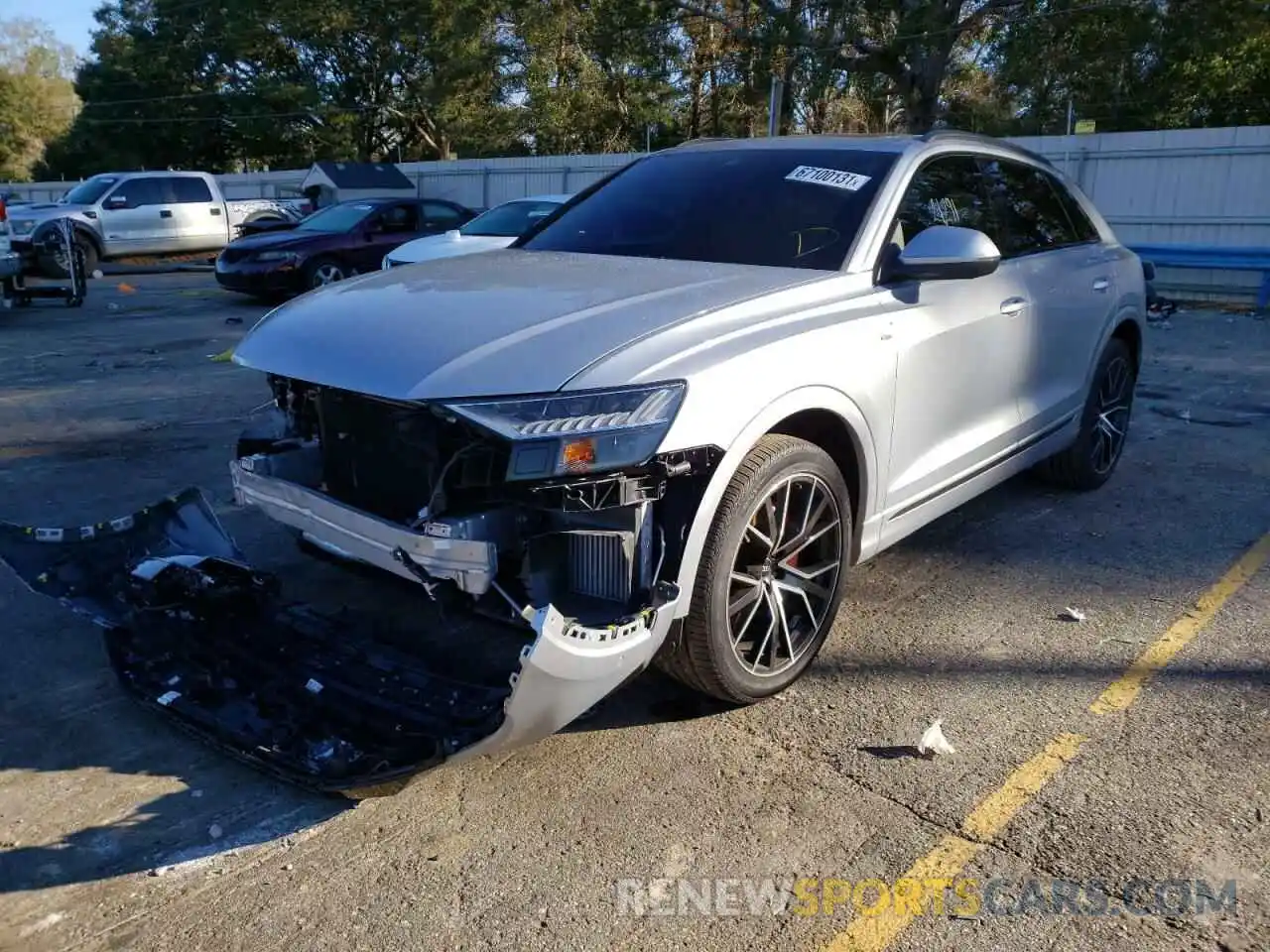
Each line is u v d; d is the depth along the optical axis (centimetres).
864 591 454
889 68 2328
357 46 4309
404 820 299
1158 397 845
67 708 357
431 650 368
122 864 281
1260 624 422
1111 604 441
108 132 4806
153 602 368
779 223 404
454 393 283
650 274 366
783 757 328
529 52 3278
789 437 332
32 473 623
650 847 286
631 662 292
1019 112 2462
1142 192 1670
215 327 1255
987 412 446
